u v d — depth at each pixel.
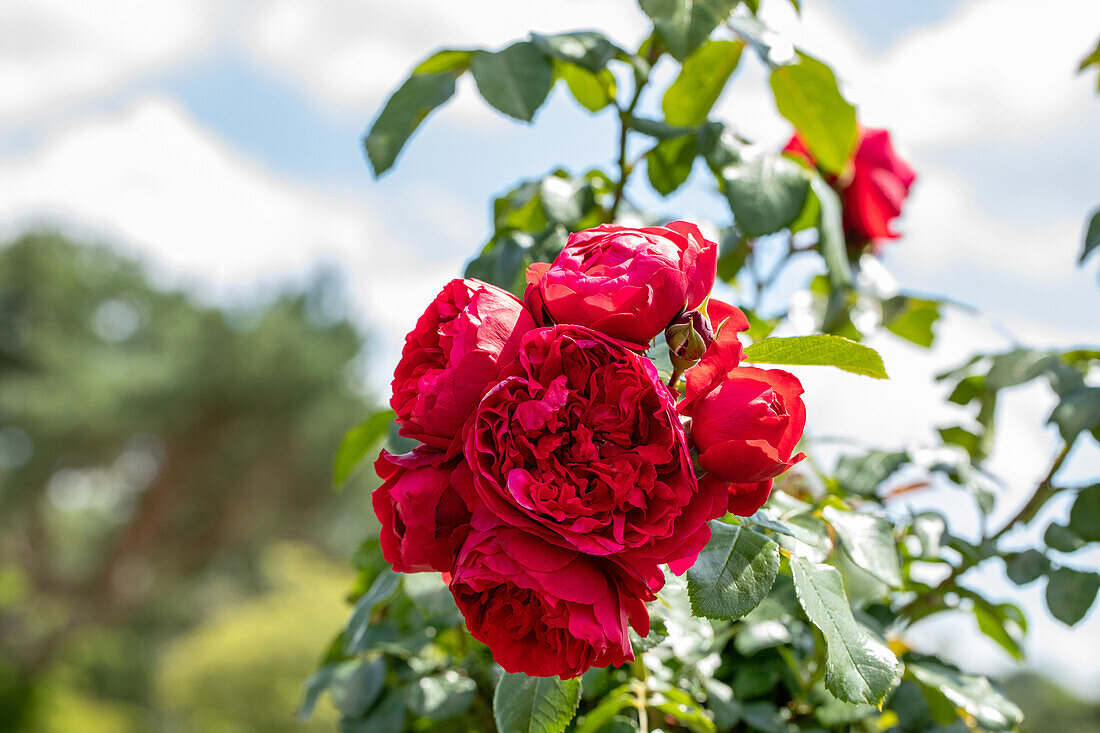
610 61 0.85
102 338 14.27
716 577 0.63
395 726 0.81
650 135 0.84
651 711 0.78
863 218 0.97
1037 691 13.25
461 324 0.59
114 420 12.48
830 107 0.88
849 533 0.70
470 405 0.58
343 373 13.66
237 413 12.75
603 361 0.58
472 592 0.59
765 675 0.80
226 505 13.35
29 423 12.57
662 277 0.59
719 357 0.59
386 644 0.85
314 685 0.84
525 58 0.81
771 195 0.81
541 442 0.57
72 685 11.95
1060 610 0.81
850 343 0.64
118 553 12.96
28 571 13.22
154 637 13.63
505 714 0.67
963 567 0.84
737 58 0.90
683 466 0.57
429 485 0.59
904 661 0.79
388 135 0.82
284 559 12.48
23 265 13.95
